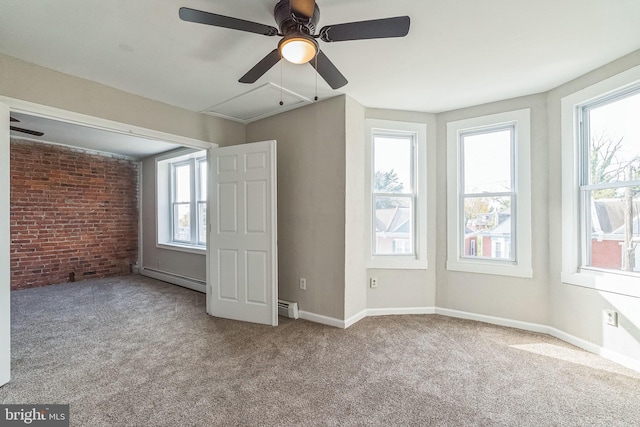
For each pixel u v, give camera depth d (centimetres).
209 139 354
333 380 206
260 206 320
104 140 456
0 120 204
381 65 241
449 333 288
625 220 235
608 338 237
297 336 281
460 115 334
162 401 184
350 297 310
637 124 227
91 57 227
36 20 183
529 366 226
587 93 252
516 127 304
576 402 183
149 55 225
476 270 322
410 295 346
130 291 448
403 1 168
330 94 300
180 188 538
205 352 248
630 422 166
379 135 350
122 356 242
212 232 346
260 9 175
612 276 236
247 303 323
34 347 258
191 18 145
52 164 481
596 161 255
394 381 205
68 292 440
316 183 320
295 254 337
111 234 550
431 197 347
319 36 157
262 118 366
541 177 291
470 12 177
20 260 454
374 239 347
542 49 217
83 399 186
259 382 204
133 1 168
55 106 244
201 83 272
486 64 239
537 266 293
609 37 203
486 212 326
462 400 185
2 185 203
